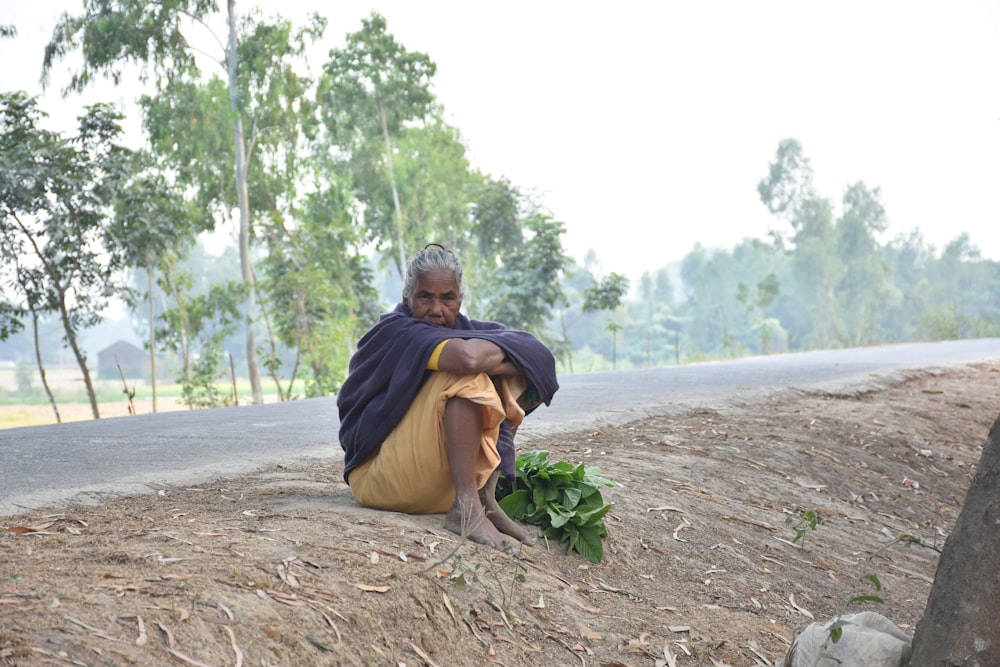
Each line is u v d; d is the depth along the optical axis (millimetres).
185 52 26891
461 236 40625
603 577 4340
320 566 3361
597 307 32312
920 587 5723
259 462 6055
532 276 32375
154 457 6418
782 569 5254
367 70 37594
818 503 6840
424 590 3436
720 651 3914
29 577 2928
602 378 15172
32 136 18781
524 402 4227
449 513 4094
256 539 3582
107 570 3066
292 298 23266
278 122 28500
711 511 5777
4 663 2279
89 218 19188
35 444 7332
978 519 3160
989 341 37719
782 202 100062
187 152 27906
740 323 106188
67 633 2514
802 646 3662
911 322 94250
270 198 29562
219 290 22156
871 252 97188
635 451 7027
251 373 25359
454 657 3227
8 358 130000
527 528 4438
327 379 20609
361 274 30547
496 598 3650
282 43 27516
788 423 9039
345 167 38875
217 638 2711
